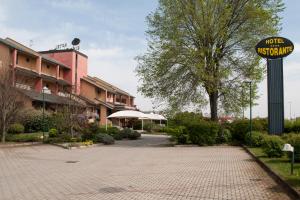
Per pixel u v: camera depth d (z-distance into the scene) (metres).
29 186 10.90
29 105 38.16
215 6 29.91
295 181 10.32
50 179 12.18
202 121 29.06
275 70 23.19
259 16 29.42
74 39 59.00
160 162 16.97
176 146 27.77
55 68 51.88
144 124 63.09
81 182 11.56
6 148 23.50
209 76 28.55
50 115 35.34
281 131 22.89
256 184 10.80
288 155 15.77
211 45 30.38
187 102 31.41
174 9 30.48
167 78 30.89
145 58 31.67
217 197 9.09
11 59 41.06
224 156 19.69
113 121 63.84
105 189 10.36
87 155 20.38
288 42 22.98
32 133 31.98
